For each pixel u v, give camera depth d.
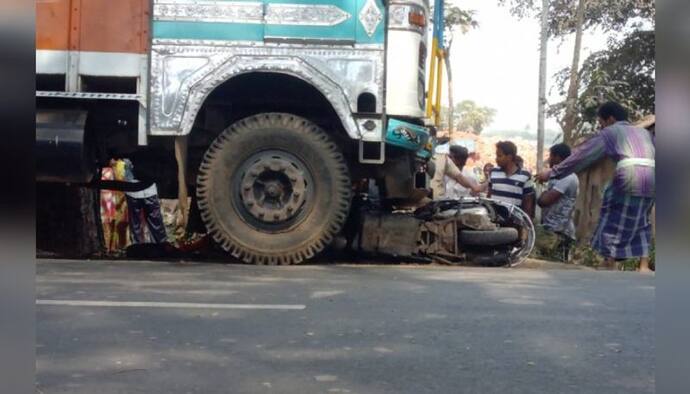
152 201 9.79
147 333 3.99
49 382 3.15
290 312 4.55
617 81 15.85
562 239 8.67
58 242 8.34
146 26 6.77
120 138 7.29
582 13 16.03
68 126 6.74
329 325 4.22
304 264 7.03
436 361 3.55
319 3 6.82
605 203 7.46
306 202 6.90
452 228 7.49
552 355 3.68
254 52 6.80
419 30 6.95
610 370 3.44
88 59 6.76
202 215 6.86
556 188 8.55
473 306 4.81
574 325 4.31
